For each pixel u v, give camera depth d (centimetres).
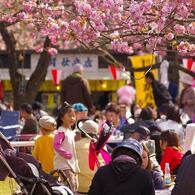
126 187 1347
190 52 1686
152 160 1733
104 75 4150
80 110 2261
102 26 1664
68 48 3947
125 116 2708
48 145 1925
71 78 2841
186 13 1599
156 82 3102
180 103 2972
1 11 2036
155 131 2169
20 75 3106
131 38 1883
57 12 1792
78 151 1866
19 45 3859
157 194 1608
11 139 2417
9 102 4091
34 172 1460
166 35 1614
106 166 1374
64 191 1486
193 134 1852
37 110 3350
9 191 1552
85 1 1670
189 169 1385
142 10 1584
